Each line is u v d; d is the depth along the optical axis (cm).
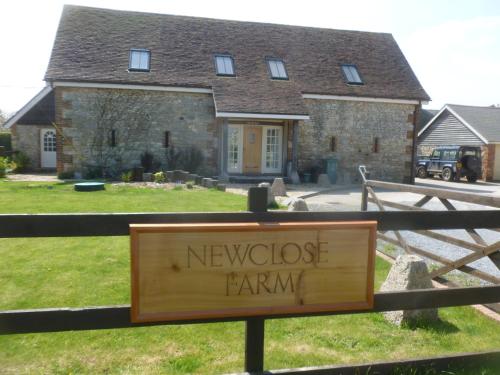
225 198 1159
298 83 1872
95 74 1647
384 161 1988
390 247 711
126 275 512
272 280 253
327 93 1861
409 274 395
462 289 290
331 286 261
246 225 246
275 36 2078
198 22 2016
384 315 414
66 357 329
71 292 456
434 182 2286
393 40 2270
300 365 324
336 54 2084
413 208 597
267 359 331
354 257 263
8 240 667
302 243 255
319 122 1900
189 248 240
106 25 1852
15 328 226
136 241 233
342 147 1930
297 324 397
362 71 2036
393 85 2008
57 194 1173
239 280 248
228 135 1855
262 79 1842
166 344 352
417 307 282
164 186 1408
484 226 289
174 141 1752
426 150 3053
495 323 410
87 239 679
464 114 2781
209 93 1761
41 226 225
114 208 962
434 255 547
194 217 243
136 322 236
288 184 1753
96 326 236
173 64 1788
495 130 2612
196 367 317
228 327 386
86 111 1661
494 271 606
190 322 243
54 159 2148
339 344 360
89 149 1677
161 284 238
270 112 1661
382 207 689
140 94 1705
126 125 1700
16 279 495
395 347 356
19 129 2102
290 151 1866
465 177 2600
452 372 287
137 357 331
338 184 1836
